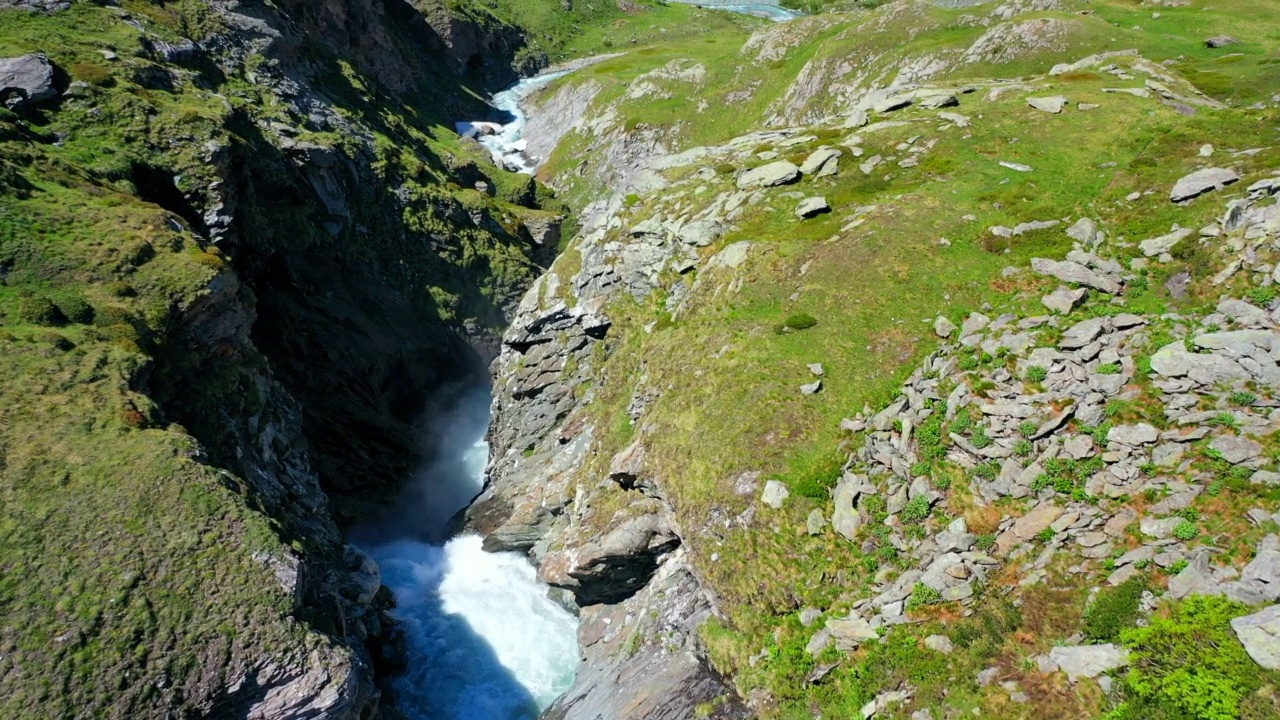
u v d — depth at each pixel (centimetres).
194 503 2783
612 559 3425
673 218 4872
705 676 2675
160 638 2369
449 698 3722
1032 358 2611
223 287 4106
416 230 7838
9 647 2198
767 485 2819
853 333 3297
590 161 10619
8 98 4756
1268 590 1706
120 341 3331
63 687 2172
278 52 7956
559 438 4866
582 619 3906
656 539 3331
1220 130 3684
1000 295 3089
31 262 3559
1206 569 1834
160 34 6681
